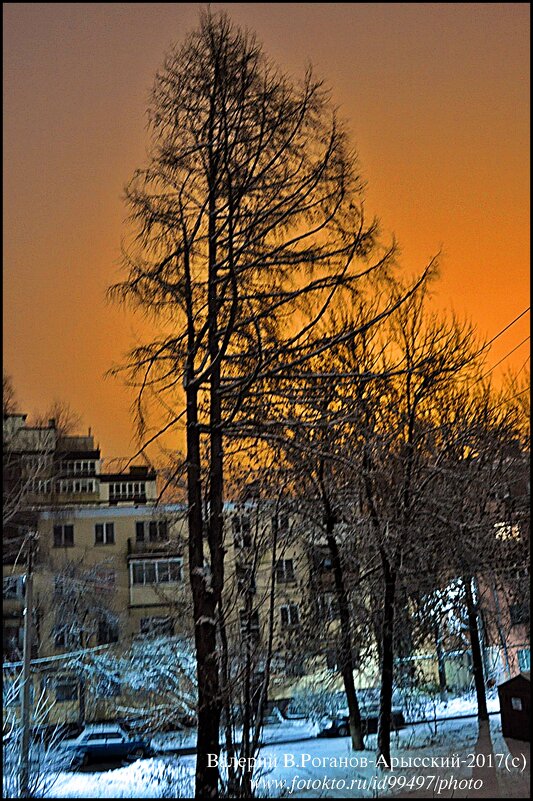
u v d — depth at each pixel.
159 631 31.03
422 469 18.44
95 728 25.42
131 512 37.25
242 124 15.24
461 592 21.92
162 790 16.05
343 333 15.66
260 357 14.64
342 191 15.41
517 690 18.52
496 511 21.12
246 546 19.31
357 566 20.86
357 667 20.92
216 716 13.80
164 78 15.55
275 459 18.56
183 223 15.23
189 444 15.04
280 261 14.95
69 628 33.16
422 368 18.86
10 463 28.64
